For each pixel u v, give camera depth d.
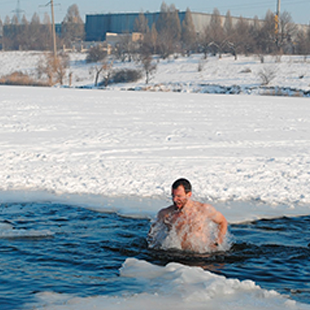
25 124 18.44
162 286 4.97
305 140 15.94
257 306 4.56
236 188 9.57
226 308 4.52
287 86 60.97
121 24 141.88
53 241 6.39
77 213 7.83
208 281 5.05
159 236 6.29
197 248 6.08
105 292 4.84
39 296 4.71
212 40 90.75
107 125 18.69
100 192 9.18
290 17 96.06
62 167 11.13
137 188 9.47
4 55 105.00
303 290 4.96
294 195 9.16
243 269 5.53
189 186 6.16
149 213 7.91
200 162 11.98
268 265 5.65
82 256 5.85
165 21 123.38
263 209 8.27
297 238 6.71
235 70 76.06
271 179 10.36
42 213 7.79
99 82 74.69
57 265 5.54
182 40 115.44
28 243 6.28
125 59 95.38
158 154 12.93
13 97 32.94
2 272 5.29
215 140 15.52
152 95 41.44
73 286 4.96
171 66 82.44
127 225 7.21
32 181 9.86
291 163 11.98
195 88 62.97
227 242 6.43
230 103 32.84
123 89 64.44
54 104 28.09
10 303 4.55
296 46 92.75
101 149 13.52
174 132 17.09
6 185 9.56
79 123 19.16
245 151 13.62
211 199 8.86
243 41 90.44
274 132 17.70
